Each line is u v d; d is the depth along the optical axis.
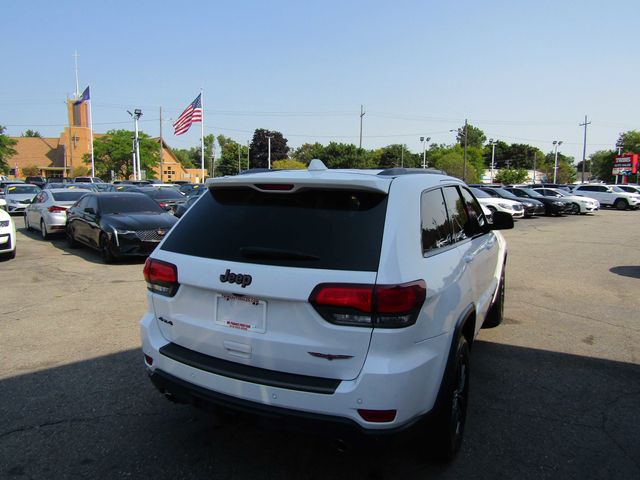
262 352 2.61
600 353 4.99
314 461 3.09
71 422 3.53
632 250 12.66
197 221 3.09
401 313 2.41
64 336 5.38
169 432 3.41
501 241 5.64
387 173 3.00
